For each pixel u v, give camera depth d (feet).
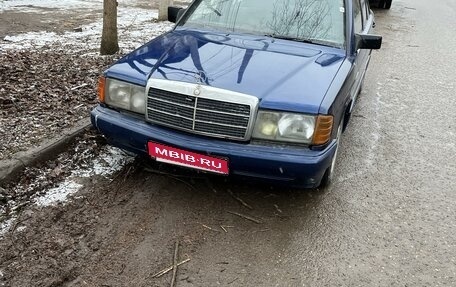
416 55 31.96
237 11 14.11
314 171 10.11
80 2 41.24
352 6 14.24
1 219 10.21
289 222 11.11
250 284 9.02
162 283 8.84
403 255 10.32
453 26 46.50
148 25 31.55
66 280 8.74
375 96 21.81
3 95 16.01
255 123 10.06
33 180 11.62
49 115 14.74
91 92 17.15
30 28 28.63
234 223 10.85
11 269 8.84
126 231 10.24
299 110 9.96
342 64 12.27
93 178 12.11
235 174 10.33
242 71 10.77
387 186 13.30
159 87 10.37
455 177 14.24
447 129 18.22
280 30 13.53
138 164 12.88
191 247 9.92
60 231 10.03
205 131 10.21
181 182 12.26
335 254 10.14
